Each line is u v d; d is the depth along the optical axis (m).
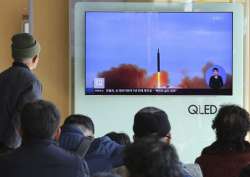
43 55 9.71
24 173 4.22
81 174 4.32
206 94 9.81
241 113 5.21
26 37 6.33
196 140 9.88
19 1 12.30
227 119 5.16
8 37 12.32
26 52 6.28
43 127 4.28
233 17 9.83
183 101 9.83
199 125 9.88
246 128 5.19
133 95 9.73
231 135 5.18
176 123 9.84
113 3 9.66
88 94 9.65
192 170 5.09
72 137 5.73
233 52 9.84
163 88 9.77
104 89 9.67
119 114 9.73
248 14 9.88
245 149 5.21
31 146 4.29
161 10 9.73
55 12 9.73
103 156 5.56
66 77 9.73
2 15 12.29
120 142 6.14
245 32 9.86
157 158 3.02
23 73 6.22
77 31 9.63
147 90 9.73
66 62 9.73
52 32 9.72
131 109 9.75
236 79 9.88
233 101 9.88
